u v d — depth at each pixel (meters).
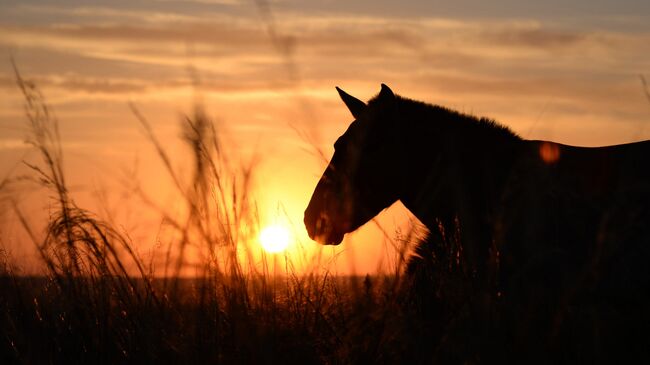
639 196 7.12
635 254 6.87
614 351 6.19
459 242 6.62
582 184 7.54
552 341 5.44
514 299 6.01
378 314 5.73
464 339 5.30
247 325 5.58
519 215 7.18
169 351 5.77
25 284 6.57
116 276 6.33
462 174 8.17
